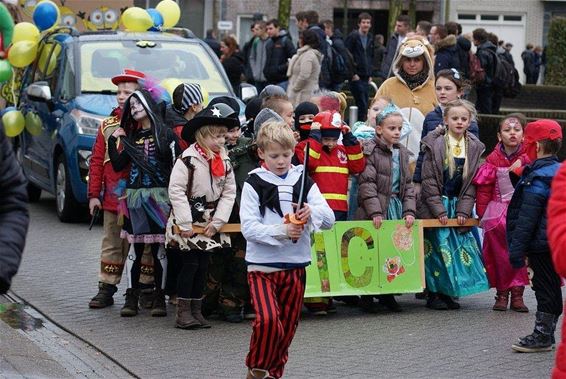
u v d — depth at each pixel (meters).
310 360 9.67
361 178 11.63
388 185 11.69
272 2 51.00
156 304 11.29
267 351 8.32
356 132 12.37
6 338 9.98
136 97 10.92
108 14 20.75
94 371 9.30
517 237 9.82
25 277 13.13
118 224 11.30
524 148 10.74
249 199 8.50
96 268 13.74
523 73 51.41
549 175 9.72
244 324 11.07
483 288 11.91
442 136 11.95
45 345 10.15
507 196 11.73
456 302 12.05
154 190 10.91
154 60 17.66
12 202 5.55
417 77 13.89
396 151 11.78
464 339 10.52
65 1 20.61
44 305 11.73
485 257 11.87
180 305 10.80
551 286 9.98
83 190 16.56
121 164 10.99
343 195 11.38
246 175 10.96
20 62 16.27
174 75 17.50
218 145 10.57
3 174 5.56
